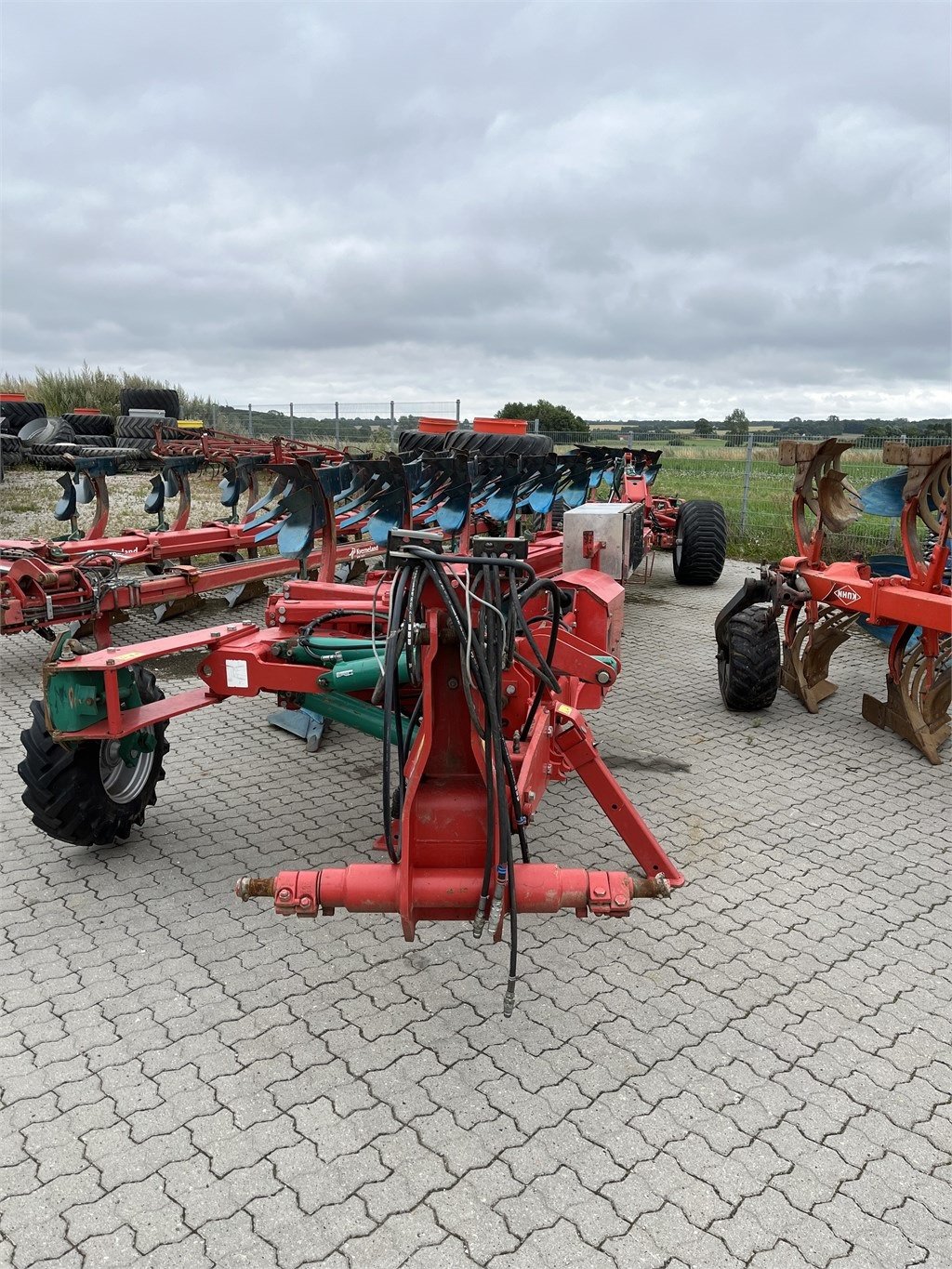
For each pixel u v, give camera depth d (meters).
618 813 3.46
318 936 3.60
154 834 4.43
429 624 2.58
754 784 5.15
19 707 6.36
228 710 6.28
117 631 8.35
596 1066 2.91
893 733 5.96
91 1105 2.72
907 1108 2.76
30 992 3.24
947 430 14.45
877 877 4.14
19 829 4.48
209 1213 2.36
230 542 7.98
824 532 6.30
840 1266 2.24
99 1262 2.22
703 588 11.09
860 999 3.27
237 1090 2.79
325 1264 2.22
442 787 2.78
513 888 2.47
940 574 5.27
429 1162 2.53
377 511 5.29
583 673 3.62
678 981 3.36
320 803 4.79
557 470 6.84
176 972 3.37
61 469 18.98
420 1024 3.10
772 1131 2.66
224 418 26.97
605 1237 2.30
